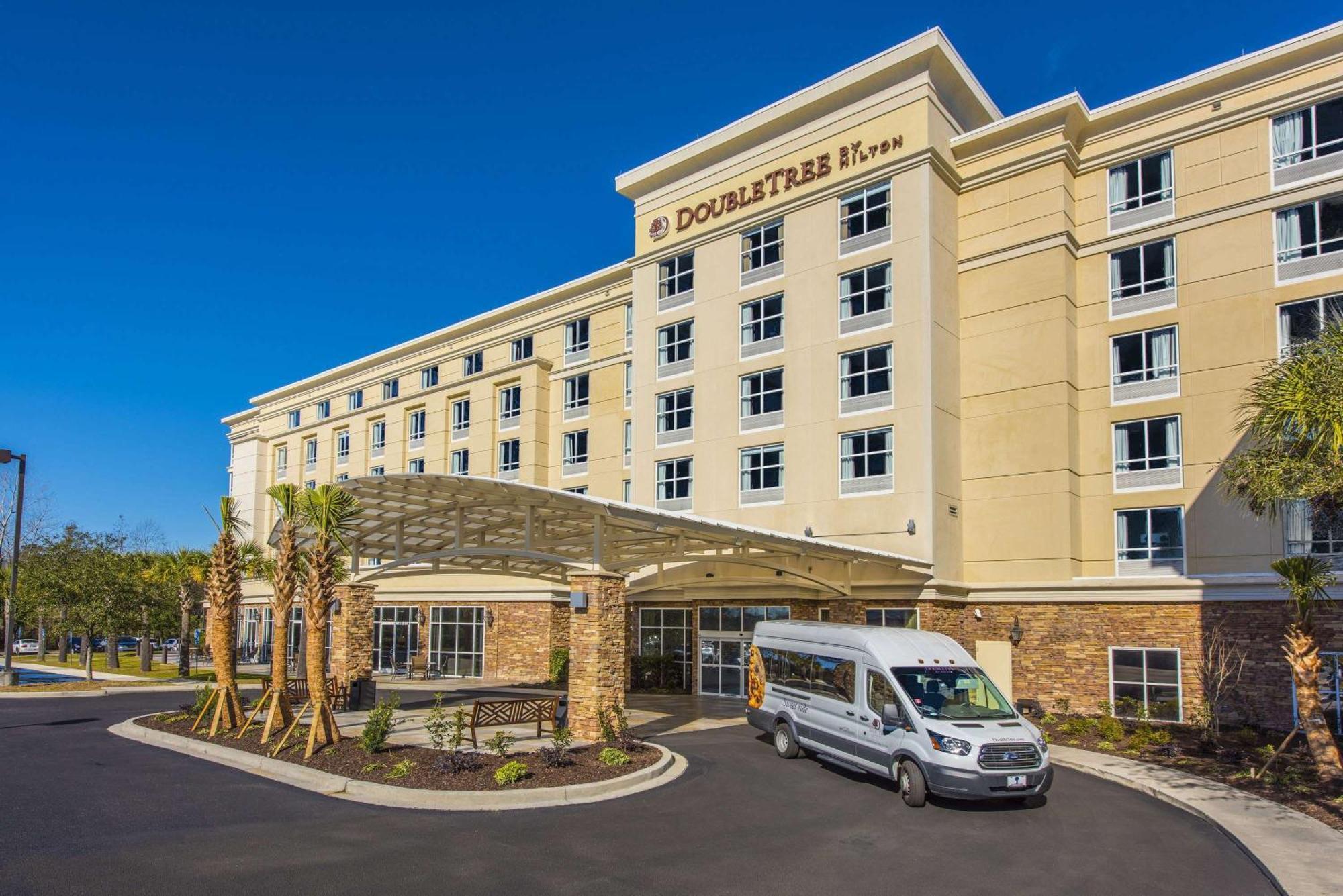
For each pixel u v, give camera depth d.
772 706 17.70
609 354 37.53
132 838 10.50
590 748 16.50
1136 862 10.63
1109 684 22.81
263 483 54.69
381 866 9.62
